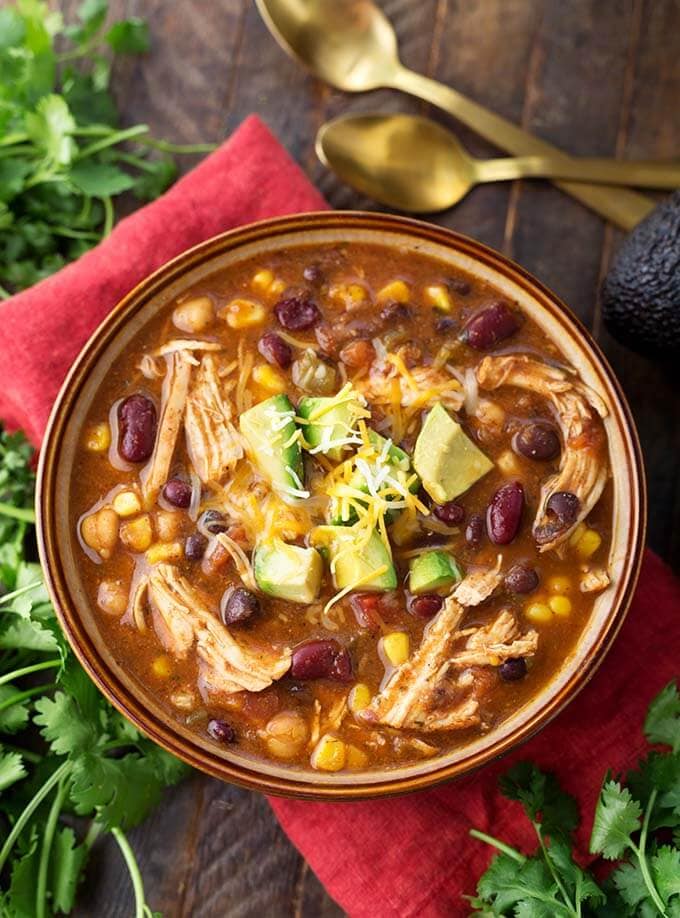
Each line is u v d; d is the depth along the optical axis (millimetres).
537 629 449
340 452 445
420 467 445
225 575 447
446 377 458
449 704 443
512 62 546
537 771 473
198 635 442
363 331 461
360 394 451
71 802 500
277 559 440
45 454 445
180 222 508
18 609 475
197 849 502
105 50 553
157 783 483
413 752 443
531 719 439
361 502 440
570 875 451
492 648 443
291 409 450
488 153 540
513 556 452
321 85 547
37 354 495
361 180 530
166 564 447
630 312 487
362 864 481
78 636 438
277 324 462
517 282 461
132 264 503
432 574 441
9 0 553
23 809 497
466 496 454
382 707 441
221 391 455
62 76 550
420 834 483
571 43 545
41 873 480
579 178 529
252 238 461
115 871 501
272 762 442
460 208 535
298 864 501
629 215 529
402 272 468
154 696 445
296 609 445
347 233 465
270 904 500
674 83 542
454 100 536
